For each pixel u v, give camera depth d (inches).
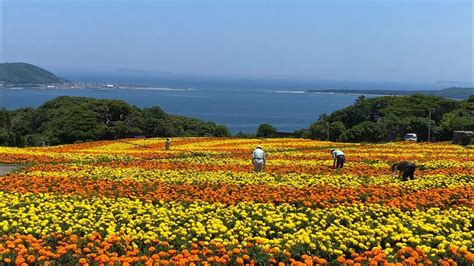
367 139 2090.3
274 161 1068.5
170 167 930.7
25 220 475.5
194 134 2640.3
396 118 2536.9
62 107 2679.6
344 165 983.6
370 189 658.8
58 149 1428.4
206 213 523.2
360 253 407.8
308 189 665.6
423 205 565.9
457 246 408.2
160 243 410.3
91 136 2242.9
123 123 2415.1
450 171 878.4
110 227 451.2
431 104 2923.2
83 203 564.7
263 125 2480.3
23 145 1932.8
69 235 430.9
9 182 713.6
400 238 433.4
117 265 361.4
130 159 1125.7
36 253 384.5
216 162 1032.8
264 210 529.3
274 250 391.2
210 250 393.1
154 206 567.8
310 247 404.2
